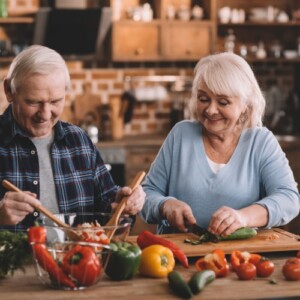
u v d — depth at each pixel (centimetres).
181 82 669
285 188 277
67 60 637
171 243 226
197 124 294
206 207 282
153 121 669
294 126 683
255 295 196
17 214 212
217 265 217
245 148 285
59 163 267
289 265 212
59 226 212
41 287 202
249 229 252
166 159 292
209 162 286
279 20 667
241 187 281
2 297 192
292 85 698
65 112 643
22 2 625
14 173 260
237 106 272
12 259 206
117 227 211
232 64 271
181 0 657
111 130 635
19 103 241
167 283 208
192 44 638
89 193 271
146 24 625
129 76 661
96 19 611
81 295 194
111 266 207
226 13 659
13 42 614
